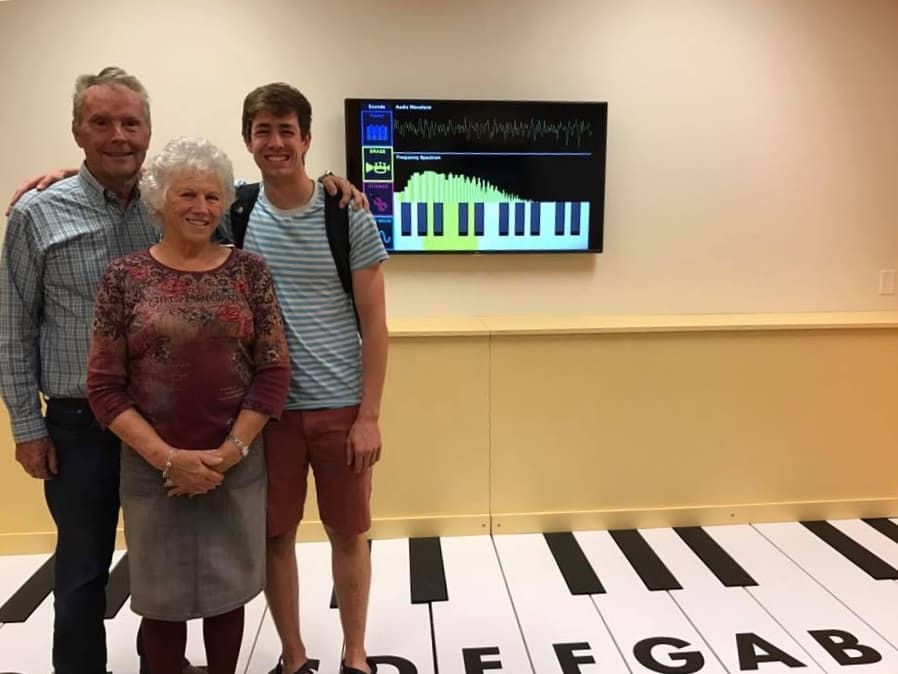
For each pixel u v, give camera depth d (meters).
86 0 2.81
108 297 1.46
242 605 1.58
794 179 3.14
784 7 3.03
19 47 2.81
